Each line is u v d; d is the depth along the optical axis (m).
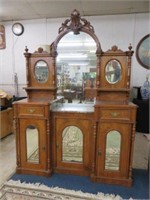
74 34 2.53
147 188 2.01
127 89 2.18
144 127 3.78
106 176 2.10
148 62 4.09
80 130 2.16
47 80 2.42
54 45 2.34
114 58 2.18
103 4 3.51
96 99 2.29
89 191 1.95
